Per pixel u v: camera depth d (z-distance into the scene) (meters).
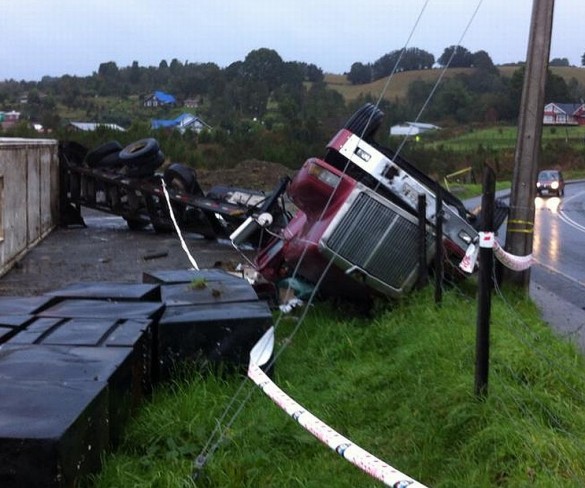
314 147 39.91
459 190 35.22
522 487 3.83
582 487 3.79
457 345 6.09
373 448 4.82
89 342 5.19
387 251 8.21
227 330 5.93
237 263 13.05
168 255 14.24
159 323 5.86
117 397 4.76
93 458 4.16
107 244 15.86
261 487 4.41
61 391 4.21
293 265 8.73
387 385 5.83
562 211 30.08
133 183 17.11
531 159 8.94
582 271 13.50
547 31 8.81
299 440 4.91
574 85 96.88
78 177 18.38
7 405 3.98
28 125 36.09
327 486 4.29
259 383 4.44
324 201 8.38
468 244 8.49
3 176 12.30
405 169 8.95
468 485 3.99
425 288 8.19
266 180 31.92
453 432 4.64
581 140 77.94
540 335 6.52
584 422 4.64
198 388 5.62
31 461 3.59
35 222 15.52
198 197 16.16
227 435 4.95
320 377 6.45
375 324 7.75
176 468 4.57
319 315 8.62
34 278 11.76
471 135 60.09
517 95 64.25
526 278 9.01
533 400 4.82
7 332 5.37
